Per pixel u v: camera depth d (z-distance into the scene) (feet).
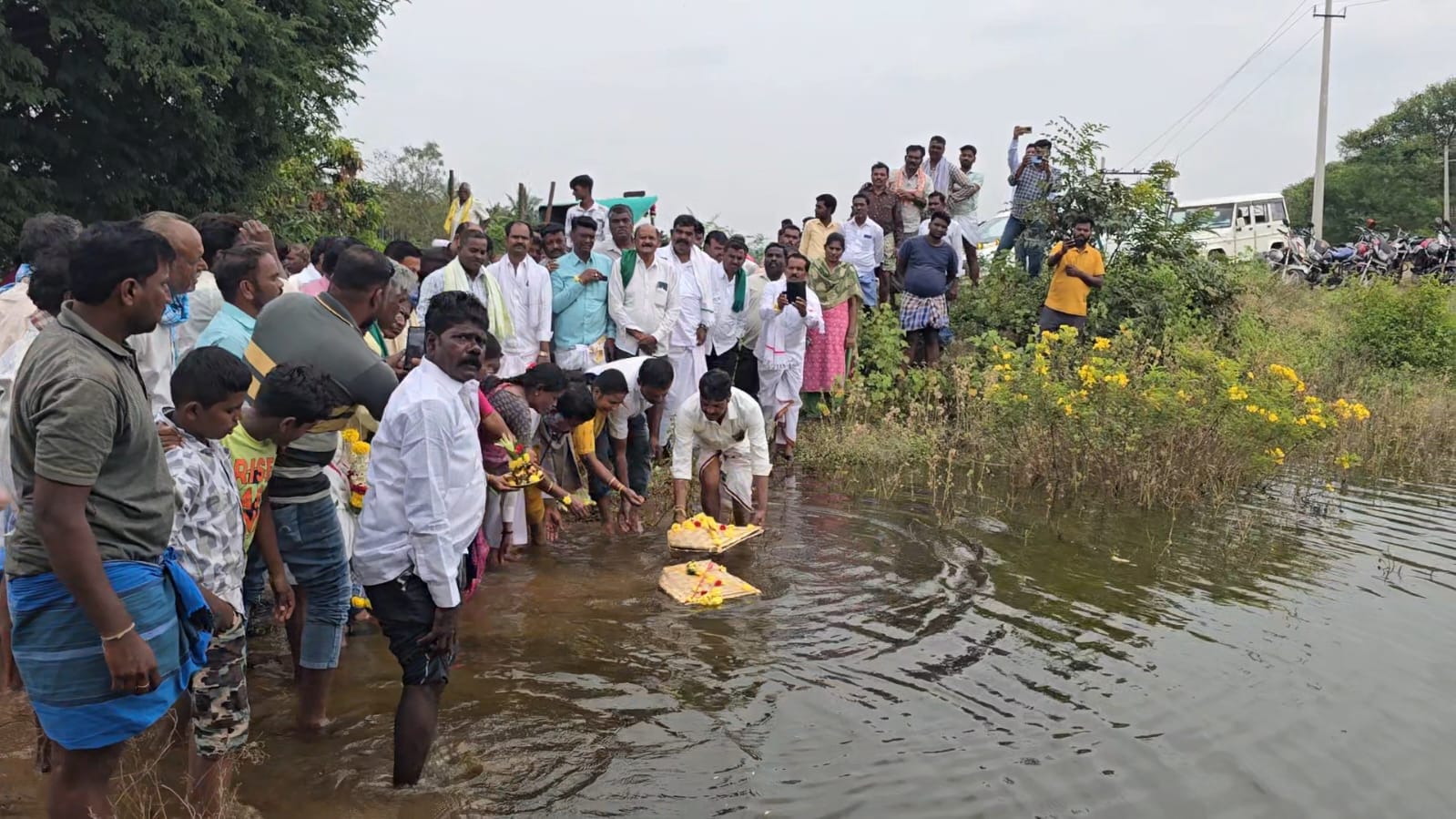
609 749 12.92
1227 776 12.66
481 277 23.95
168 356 14.57
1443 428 35.99
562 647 16.26
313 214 48.65
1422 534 24.53
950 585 19.70
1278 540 23.61
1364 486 29.96
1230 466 28.45
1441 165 152.15
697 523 21.95
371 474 11.98
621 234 30.48
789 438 31.76
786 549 21.95
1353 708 14.66
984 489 28.27
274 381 11.87
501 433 18.17
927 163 44.21
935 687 14.99
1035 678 15.42
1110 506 26.61
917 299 37.17
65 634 8.96
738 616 17.79
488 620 17.35
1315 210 100.89
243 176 37.73
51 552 8.46
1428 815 11.93
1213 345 39.11
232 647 11.15
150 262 9.05
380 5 41.57
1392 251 66.85
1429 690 15.33
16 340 14.16
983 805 11.78
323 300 13.44
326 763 12.41
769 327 31.32
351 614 16.89
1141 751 13.21
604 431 24.68
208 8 32.12
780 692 14.69
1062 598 19.13
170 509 9.70
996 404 31.71
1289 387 29.53
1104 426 28.76
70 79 30.68
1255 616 18.42
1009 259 45.98
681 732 13.43
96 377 8.66
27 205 31.19
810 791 11.98
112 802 11.17
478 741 13.07
